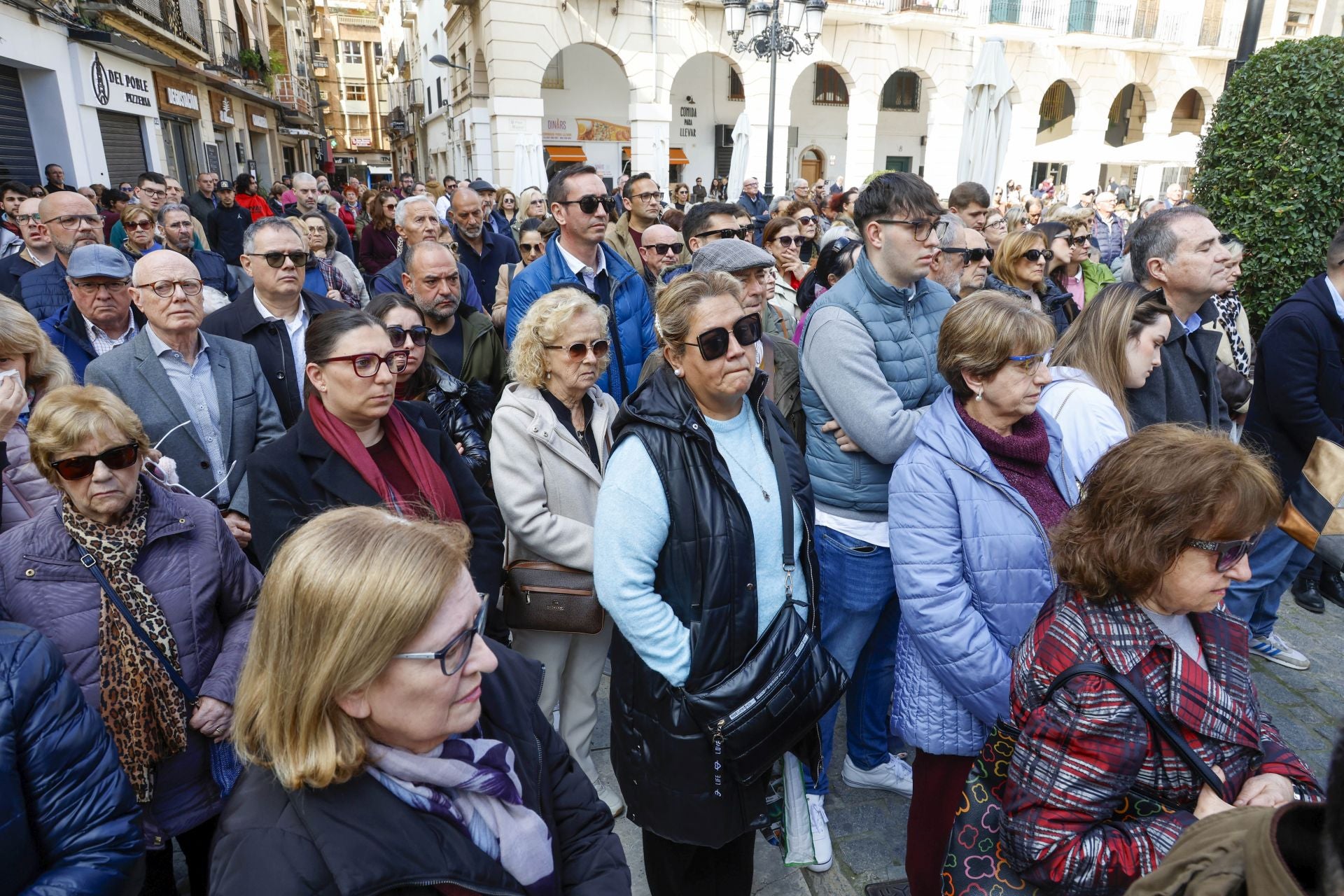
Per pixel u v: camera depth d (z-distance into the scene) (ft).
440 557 3.44
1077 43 74.38
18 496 7.13
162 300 8.89
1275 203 15.17
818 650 6.00
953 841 5.08
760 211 35.50
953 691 6.10
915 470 6.35
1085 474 7.17
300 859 3.20
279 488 7.09
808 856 7.16
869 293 8.00
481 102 68.44
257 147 85.15
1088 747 4.21
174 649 6.13
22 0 30.30
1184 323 9.59
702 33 63.93
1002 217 18.51
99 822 4.42
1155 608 4.46
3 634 4.31
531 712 4.47
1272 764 4.52
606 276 12.07
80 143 35.86
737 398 6.36
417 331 9.33
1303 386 10.28
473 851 3.57
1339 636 12.35
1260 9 16.72
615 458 5.98
